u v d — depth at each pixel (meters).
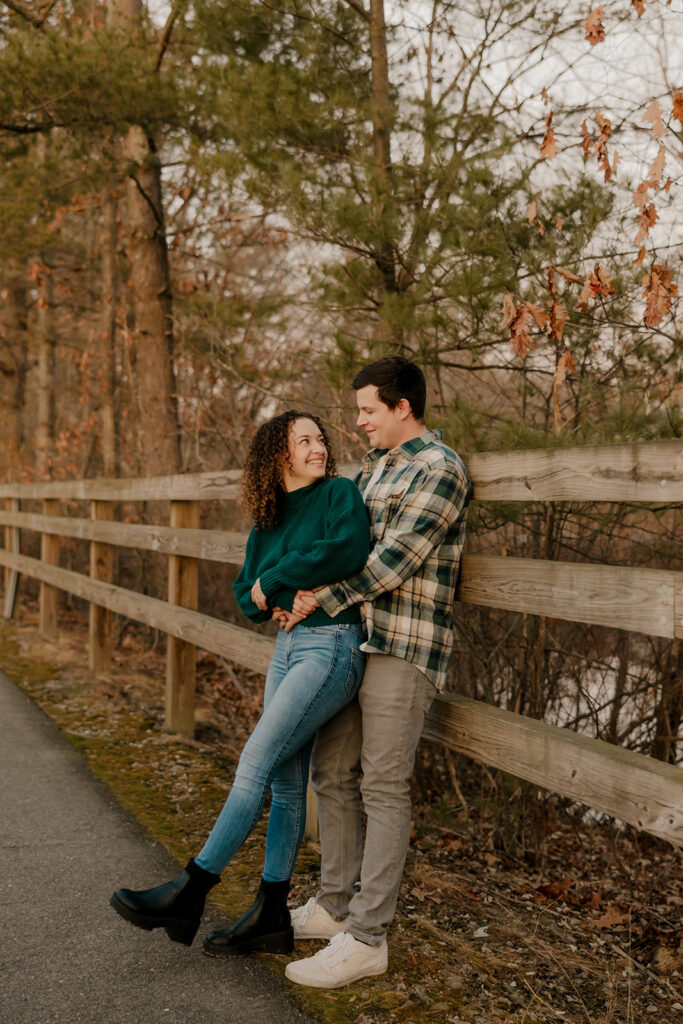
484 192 4.48
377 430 2.62
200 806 3.83
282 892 2.60
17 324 13.88
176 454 8.85
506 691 4.48
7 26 7.96
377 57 5.29
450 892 3.23
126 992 2.37
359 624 2.55
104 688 6.04
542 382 4.95
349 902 2.69
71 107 7.47
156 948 2.61
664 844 4.42
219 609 8.53
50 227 10.45
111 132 8.07
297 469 2.60
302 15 5.12
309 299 5.84
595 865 4.12
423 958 2.62
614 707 4.52
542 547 4.38
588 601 2.39
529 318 3.67
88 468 13.98
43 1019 2.23
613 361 4.46
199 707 5.86
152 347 8.79
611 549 4.64
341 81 5.30
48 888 2.99
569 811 4.79
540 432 3.85
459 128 4.92
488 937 2.86
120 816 3.69
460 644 4.48
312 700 2.45
